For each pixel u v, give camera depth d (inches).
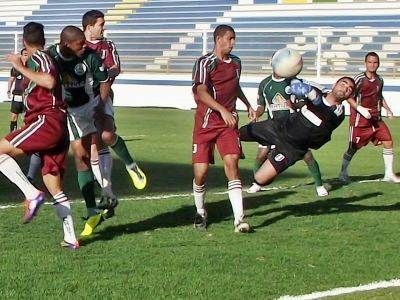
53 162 492.4
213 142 564.7
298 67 568.4
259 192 743.1
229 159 555.5
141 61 2283.5
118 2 2778.1
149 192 745.0
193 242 519.2
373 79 818.8
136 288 406.9
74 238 495.8
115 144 611.2
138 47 2313.0
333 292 404.2
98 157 593.3
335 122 540.7
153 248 499.5
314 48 2082.9
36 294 393.4
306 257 479.2
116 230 557.9
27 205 479.5
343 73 1996.8
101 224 578.6
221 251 491.5
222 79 556.7
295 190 756.0
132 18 2709.2
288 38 2114.9
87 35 628.7
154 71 2246.6
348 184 805.9
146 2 2706.7
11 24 2940.5
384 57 2044.8
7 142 478.0
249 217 614.5
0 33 2368.4
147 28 2610.7
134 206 654.5
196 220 565.3
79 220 591.5
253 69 2114.9
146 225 577.6
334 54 2091.5
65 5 2871.6
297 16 2394.2
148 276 430.6
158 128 1472.7
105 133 599.5
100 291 400.2
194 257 474.9
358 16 2299.5
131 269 445.1
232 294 398.9
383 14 2267.5
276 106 725.9
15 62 466.9
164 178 844.0
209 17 2549.2
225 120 536.7
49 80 466.3
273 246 508.4
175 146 1170.0
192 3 2618.1
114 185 786.8
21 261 459.8
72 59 527.8
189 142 1229.7
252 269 448.5
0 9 3011.8
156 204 667.4
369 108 820.6
